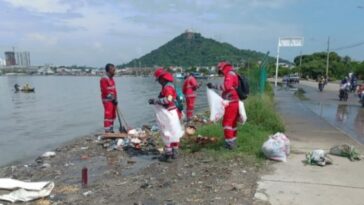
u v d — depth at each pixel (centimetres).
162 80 885
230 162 829
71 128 1694
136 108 2605
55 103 3184
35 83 8881
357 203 586
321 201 594
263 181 693
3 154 1130
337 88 4688
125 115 2142
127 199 627
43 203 621
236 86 910
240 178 716
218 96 901
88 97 3988
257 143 941
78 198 643
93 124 1825
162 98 874
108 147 1062
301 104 2275
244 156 865
